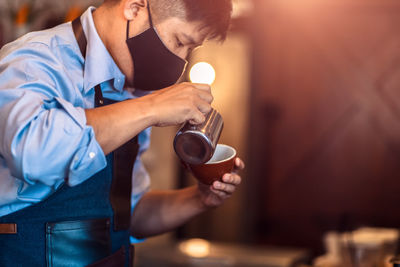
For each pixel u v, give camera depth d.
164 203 1.48
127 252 1.27
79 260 1.11
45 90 1.00
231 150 1.28
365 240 1.77
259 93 4.47
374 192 4.18
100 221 1.16
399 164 4.13
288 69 4.41
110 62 1.15
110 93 1.22
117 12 1.14
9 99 0.93
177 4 1.08
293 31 4.39
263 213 4.47
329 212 4.29
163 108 0.98
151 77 1.17
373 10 4.20
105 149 0.96
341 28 4.28
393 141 4.15
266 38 4.46
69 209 1.12
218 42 1.19
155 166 4.71
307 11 4.35
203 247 2.58
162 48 1.11
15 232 1.06
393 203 4.14
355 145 4.25
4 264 1.06
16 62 1.01
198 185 1.39
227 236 5.34
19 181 1.05
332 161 4.30
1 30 2.82
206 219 5.40
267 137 4.46
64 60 1.13
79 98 1.10
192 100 1.02
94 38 1.13
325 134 4.32
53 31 1.17
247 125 4.51
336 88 4.30
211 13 1.09
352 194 4.25
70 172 0.92
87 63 1.14
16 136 0.88
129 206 1.27
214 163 1.19
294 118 4.40
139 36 1.10
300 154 4.38
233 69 5.50
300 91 4.39
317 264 1.95
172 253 2.46
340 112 4.29
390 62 4.16
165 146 4.75
